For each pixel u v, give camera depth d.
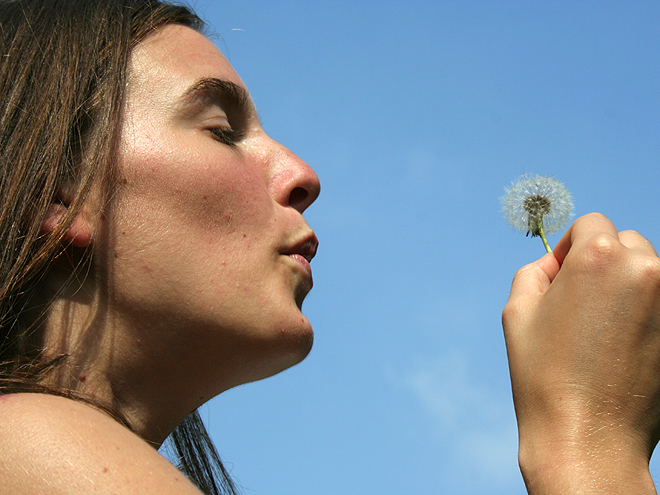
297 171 0.59
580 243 0.58
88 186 0.54
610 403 0.55
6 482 0.44
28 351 0.53
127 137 0.55
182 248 0.54
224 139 0.58
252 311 0.55
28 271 0.53
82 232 0.54
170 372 0.55
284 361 0.56
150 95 0.57
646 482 0.54
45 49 0.57
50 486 0.44
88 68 0.57
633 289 0.56
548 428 0.55
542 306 0.58
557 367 0.56
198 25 0.64
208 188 0.55
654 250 0.59
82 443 0.45
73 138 0.55
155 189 0.55
